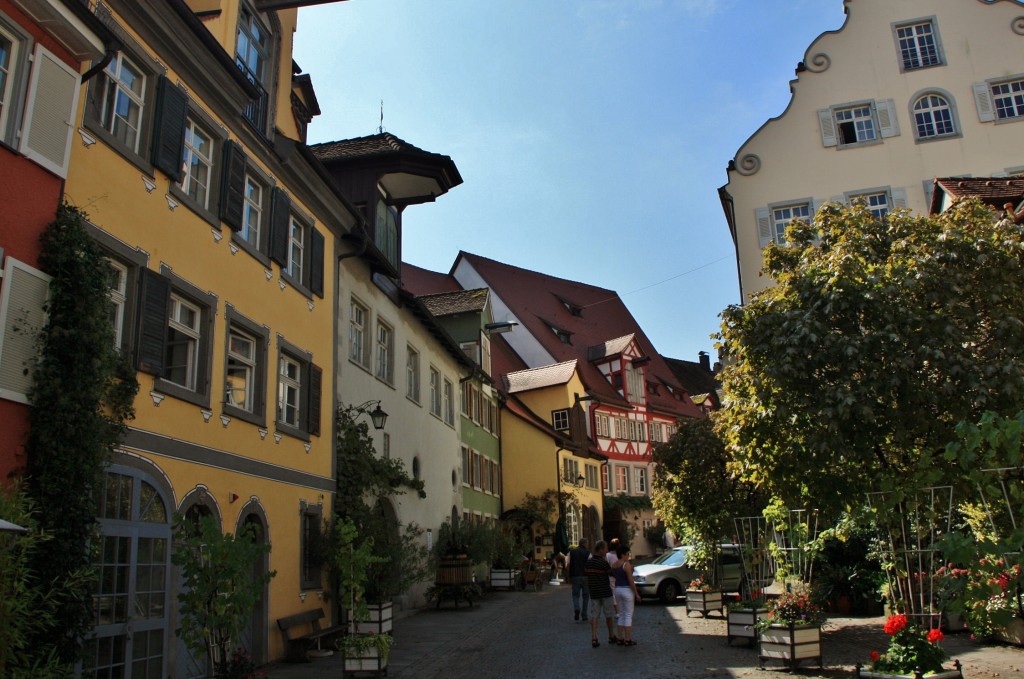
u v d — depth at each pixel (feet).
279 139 46.65
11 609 20.34
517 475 126.11
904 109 79.36
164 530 32.17
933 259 36.29
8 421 24.08
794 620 34.09
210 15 42.32
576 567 57.72
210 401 36.83
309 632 45.80
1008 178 62.90
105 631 28.17
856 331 36.76
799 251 43.34
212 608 28.37
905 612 32.27
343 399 55.77
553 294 187.83
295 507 45.85
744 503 56.18
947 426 34.40
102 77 31.40
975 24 80.48
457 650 45.39
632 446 165.07
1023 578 20.35
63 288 26.14
